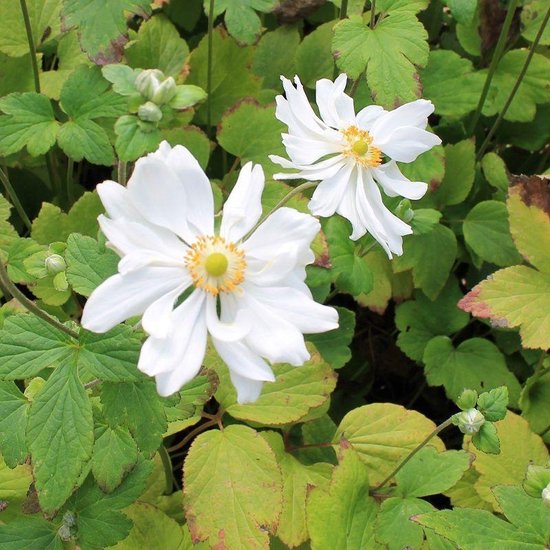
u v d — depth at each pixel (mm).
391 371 518
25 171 495
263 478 360
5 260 394
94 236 424
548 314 422
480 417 326
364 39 408
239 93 500
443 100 513
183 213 279
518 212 434
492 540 318
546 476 306
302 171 339
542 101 518
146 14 424
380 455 404
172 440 442
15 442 309
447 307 490
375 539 359
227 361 272
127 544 360
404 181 344
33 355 293
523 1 527
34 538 329
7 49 463
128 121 280
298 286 290
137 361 290
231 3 458
